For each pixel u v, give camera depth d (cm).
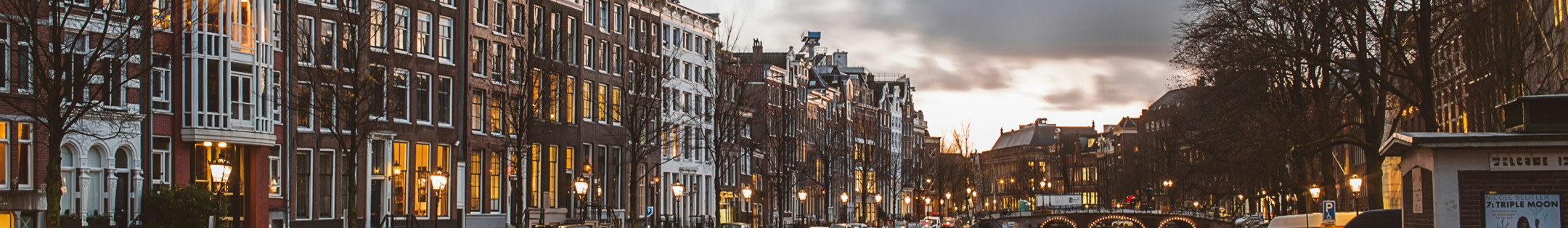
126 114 4844
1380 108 5325
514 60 6588
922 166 16512
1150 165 19625
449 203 6456
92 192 4938
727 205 10169
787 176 9938
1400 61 4600
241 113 5256
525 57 6444
